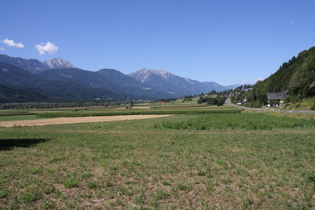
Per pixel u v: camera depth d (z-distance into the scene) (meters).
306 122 39.69
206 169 13.17
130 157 16.62
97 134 32.22
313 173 12.26
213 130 34.62
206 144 22.11
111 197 9.45
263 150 18.95
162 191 9.82
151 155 17.34
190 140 24.97
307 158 15.88
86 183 11.07
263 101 136.88
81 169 13.42
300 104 82.62
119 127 43.28
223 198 9.31
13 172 12.80
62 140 26.36
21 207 8.59
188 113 88.81
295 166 13.76
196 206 8.64
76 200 9.12
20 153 18.62
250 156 16.67
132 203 8.90
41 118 82.75
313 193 9.87
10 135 32.28
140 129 38.94
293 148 19.50
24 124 58.06
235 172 12.60
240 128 35.84
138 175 12.19
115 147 21.17
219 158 15.98
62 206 8.66
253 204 8.81
